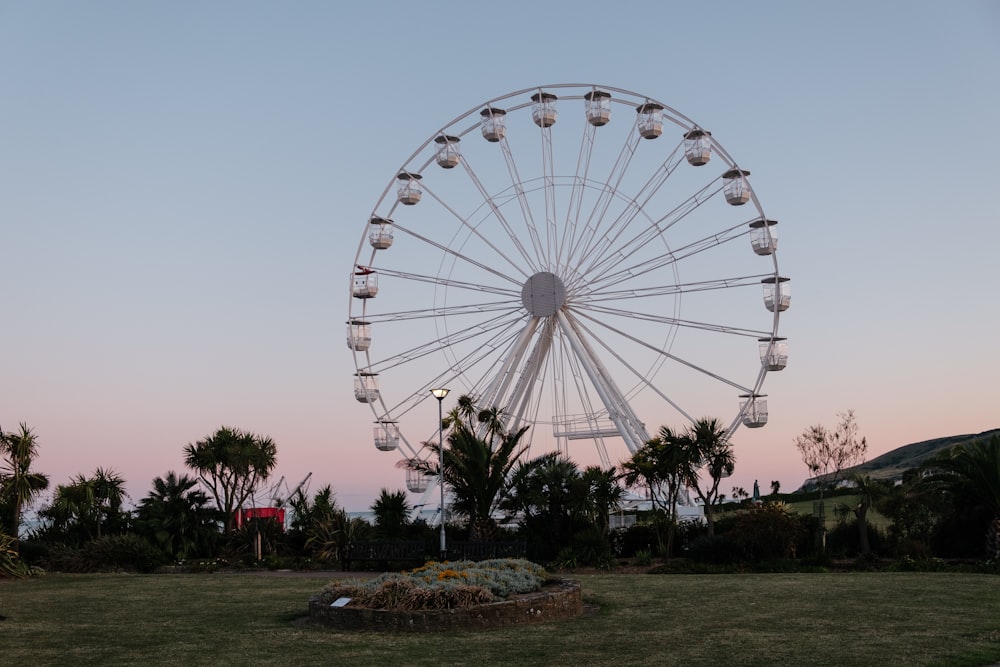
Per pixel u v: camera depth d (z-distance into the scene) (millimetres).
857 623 18062
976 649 14961
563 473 36562
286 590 26969
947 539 35875
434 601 18422
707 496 36844
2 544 34188
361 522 41062
